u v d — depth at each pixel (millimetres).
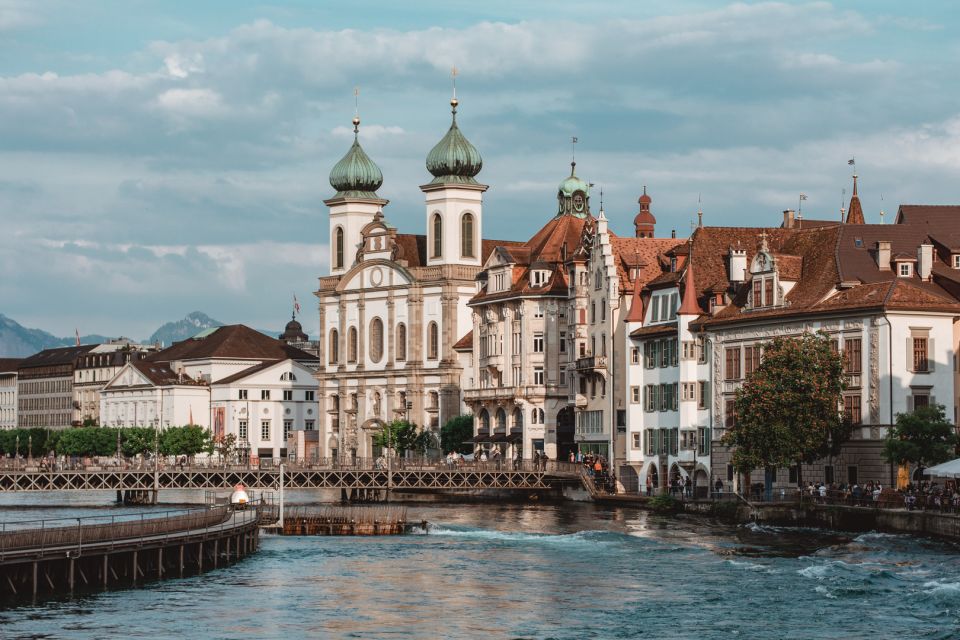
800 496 140500
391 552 124500
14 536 93312
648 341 179500
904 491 130250
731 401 161250
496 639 84438
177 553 110188
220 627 88000
